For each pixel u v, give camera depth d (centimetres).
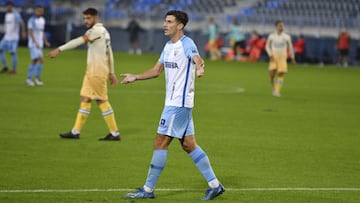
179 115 3127
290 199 3278
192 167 3956
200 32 16638
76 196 3203
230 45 16425
